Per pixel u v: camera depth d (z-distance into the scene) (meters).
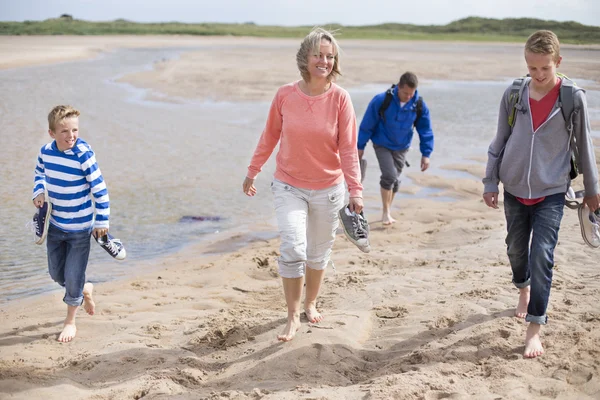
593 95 19.44
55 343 5.41
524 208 4.93
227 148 14.90
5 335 5.59
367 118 9.09
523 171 4.77
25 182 11.27
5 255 7.90
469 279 6.46
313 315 5.50
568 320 5.07
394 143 9.14
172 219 9.57
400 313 5.67
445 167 13.08
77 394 4.47
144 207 10.11
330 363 4.77
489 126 17.98
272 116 5.20
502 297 5.75
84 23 132.38
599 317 5.05
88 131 16.70
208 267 7.56
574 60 29.52
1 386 4.57
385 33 133.88
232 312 5.98
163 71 35.72
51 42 74.88
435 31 140.12
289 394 4.22
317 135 4.95
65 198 5.23
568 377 4.27
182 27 138.62
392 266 7.38
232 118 19.53
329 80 5.01
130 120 18.75
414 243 8.37
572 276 6.23
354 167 5.03
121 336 5.48
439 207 10.24
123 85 28.72
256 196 10.93
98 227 5.29
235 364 4.88
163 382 4.55
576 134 4.66
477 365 4.55
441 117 19.45
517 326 5.03
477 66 40.03
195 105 22.53
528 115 4.71
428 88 27.64
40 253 8.02
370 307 5.88
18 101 22.08
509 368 4.39
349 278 6.79
